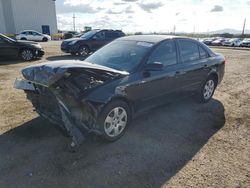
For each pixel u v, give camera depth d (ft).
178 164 10.28
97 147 11.40
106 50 14.89
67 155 10.68
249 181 9.32
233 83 24.95
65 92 10.54
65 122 10.17
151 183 9.07
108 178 9.27
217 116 15.62
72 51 43.11
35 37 107.96
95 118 10.78
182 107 17.10
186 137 12.66
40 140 11.89
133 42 14.70
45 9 156.97
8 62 36.88
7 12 140.36
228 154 11.16
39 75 10.41
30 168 9.74
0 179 9.09
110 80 11.38
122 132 12.34
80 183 8.96
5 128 13.10
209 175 9.62
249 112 16.47
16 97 18.52
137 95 12.39
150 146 11.64
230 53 63.31
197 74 16.40
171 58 14.60
